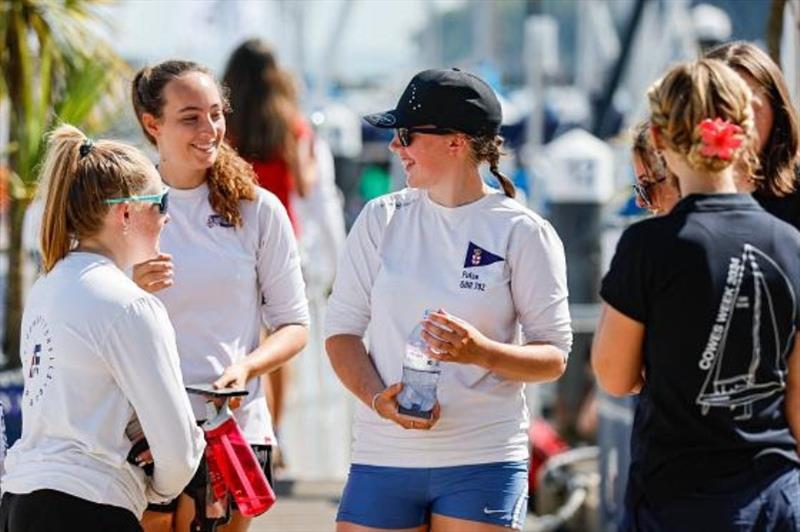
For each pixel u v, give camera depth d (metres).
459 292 12.10
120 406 10.99
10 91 21.95
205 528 12.16
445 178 12.20
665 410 10.54
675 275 10.41
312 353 24.61
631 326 10.61
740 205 10.55
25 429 11.22
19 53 21.83
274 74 20.25
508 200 12.30
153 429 10.94
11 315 21.67
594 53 55.88
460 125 12.05
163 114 12.80
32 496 10.95
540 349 11.99
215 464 12.01
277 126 20.17
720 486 10.45
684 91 10.51
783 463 10.56
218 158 13.01
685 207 10.56
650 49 51.00
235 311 12.95
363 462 12.34
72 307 10.95
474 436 12.04
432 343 11.62
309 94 51.50
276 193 20.33
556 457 26.39
